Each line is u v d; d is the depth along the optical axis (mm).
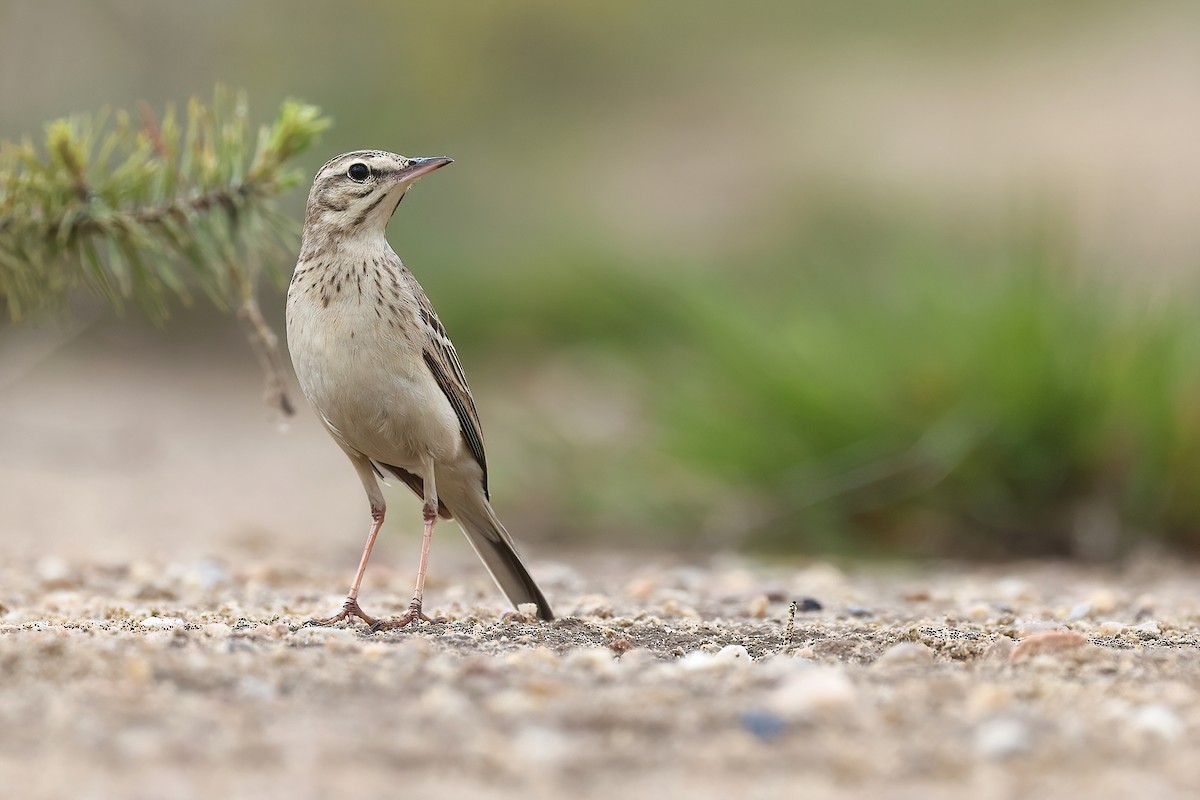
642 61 44281
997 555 14922
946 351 15328
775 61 46375
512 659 6934
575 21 41875
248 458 21312
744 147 39781
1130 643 8102
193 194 9570
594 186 37031
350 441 8742
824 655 7512
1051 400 14562
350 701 6074
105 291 9578
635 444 16281
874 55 46750
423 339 8570
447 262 29844
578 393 22156
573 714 5926
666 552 15492
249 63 29938
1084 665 7012
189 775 5152
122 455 20609
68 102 26812
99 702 5910
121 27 27922
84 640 6984
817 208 33000
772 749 5570
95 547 13922
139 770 5188
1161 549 14391
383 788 5090
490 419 17781
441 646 7645
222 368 28969
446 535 16094
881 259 17938
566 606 10031
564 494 16391
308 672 6508
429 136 34438
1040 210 15773
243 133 9742
